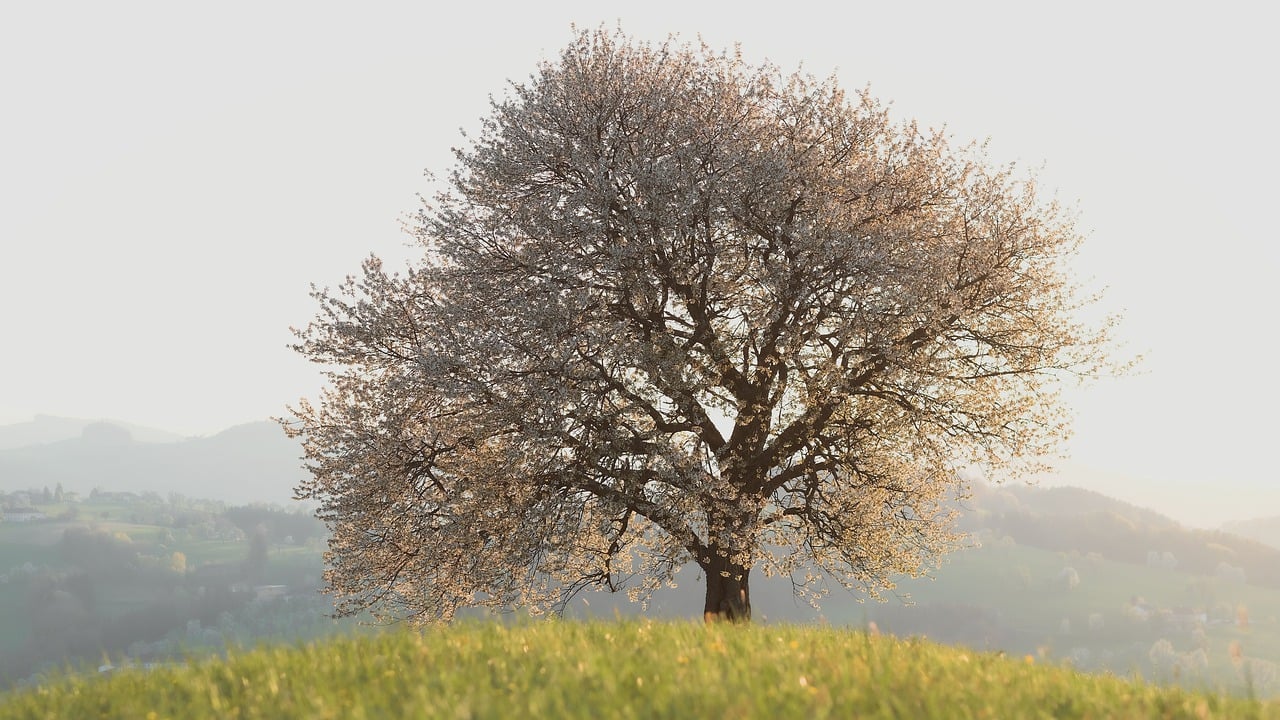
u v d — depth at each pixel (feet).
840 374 113.50
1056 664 51.06
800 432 122.83
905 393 119.55
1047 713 36.81
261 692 41.24
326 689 40.19
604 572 136.67
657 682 39.11
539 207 124.88
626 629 53.52
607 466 118.52
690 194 116.98
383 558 131.34
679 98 129.80
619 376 119.96
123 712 41.39
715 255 124.57
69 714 42.39
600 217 120.37
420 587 131.34
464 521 119.55
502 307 122.42
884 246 115.14
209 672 46.37
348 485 128.36
